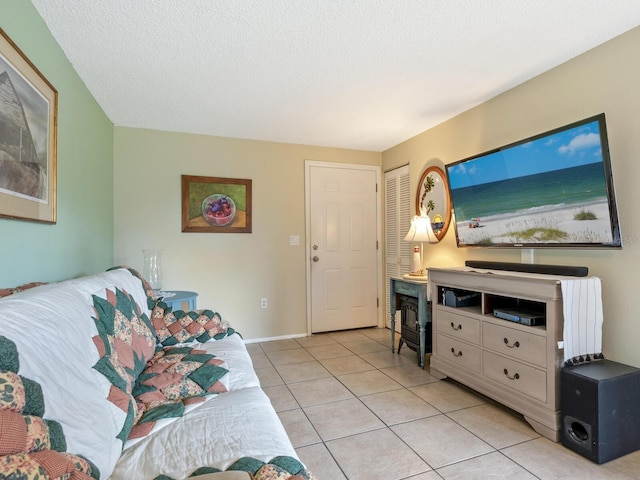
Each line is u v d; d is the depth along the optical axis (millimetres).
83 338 998
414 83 2365
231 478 730
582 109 1998
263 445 986
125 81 2289
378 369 2775
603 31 1791
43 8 1562
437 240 3115
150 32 1761
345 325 3996
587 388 1597
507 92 2473
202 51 1946
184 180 3344
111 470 853
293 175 3766
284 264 3723
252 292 3596
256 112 2877
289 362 2955
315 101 2654
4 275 1289
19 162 1360
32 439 630
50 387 750
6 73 1256
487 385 2154
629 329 1800
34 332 798
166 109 2793
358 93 2520
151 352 1589
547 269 2064
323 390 2387
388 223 4012
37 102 1521
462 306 2475
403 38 1838
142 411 1164
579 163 1874
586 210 1868
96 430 831
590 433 1586
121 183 3174
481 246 2568
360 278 4059
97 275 1551
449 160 3029
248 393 1353
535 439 1774
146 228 3240
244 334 3564
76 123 2129
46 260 1663
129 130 3199
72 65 2059
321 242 3879
